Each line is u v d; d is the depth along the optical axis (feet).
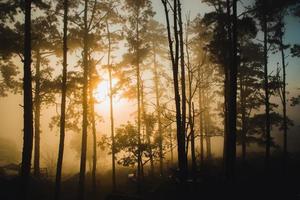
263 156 112.06
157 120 84.94
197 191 58.85
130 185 97.86
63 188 101.35
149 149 84.23
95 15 82.33
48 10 70.18
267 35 87.25
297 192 64.28
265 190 65.82
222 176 71.36
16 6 56.65
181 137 52.70
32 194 72.90
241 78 107.86
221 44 69.62
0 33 62.64
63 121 64.80
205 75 97.91
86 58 77.82
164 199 62.44
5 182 72.74
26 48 51.24
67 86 76.95
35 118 96.63
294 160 98.73
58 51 83.46
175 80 53.16
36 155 95.91
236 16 55.36
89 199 90.99
